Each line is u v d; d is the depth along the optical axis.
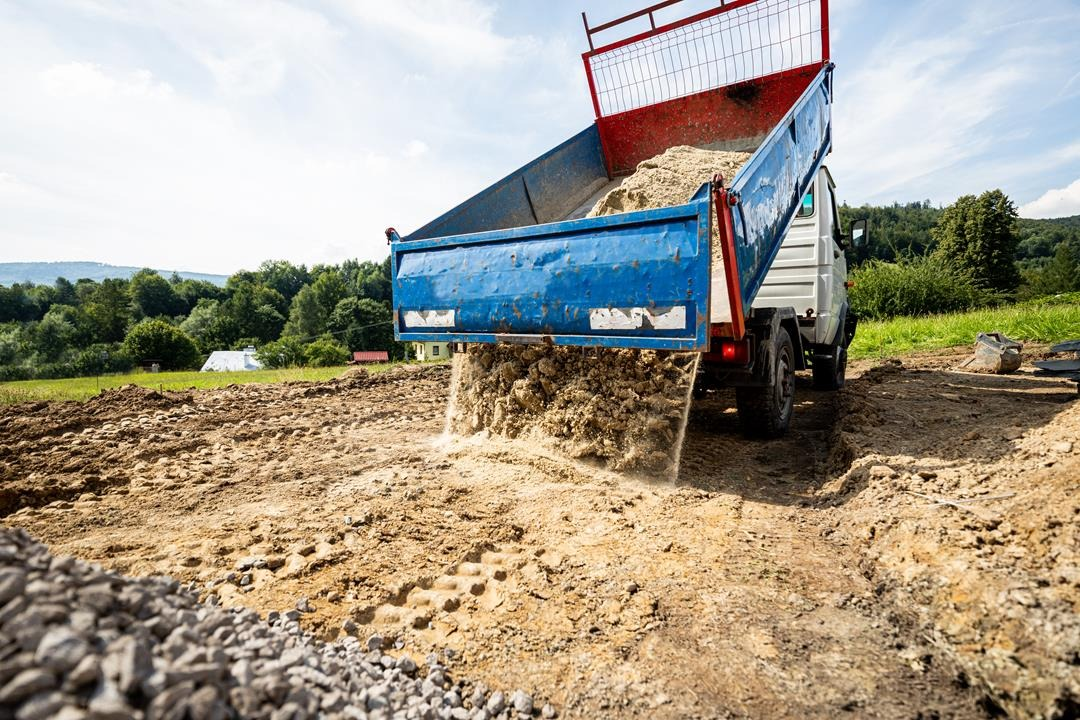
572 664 2.09
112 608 1.58
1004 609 1.94
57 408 7.11
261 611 2.32
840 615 2.30
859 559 2.72
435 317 4.71
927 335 13.38
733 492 3.75
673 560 2.79
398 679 1.96
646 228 3.60
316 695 1.59
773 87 6.85
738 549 2.88
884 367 8.70
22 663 1.24
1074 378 5.18
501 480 3.96
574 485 3.83
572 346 4.21
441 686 1.99
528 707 1.88
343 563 2.78
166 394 7.98
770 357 4.52
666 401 3.90
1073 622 1.79
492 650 2.18
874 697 1.85
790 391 5.21
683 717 1.81
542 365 4.31
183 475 4.36
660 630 2.25
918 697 1.84
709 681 1.96
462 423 4.98
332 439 5.58
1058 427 3.61
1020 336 11.49
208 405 7.54
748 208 3.81
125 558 2.81
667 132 7.62
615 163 8.08
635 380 4.02
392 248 4.98
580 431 4.12
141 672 1.30
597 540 3.04
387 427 6.16
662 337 3.57
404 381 10.12
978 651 1.89
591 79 7.93
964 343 12.02
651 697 1.90
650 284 3.57
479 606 2.46
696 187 5.35
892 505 2.99
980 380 7.23
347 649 2.10
